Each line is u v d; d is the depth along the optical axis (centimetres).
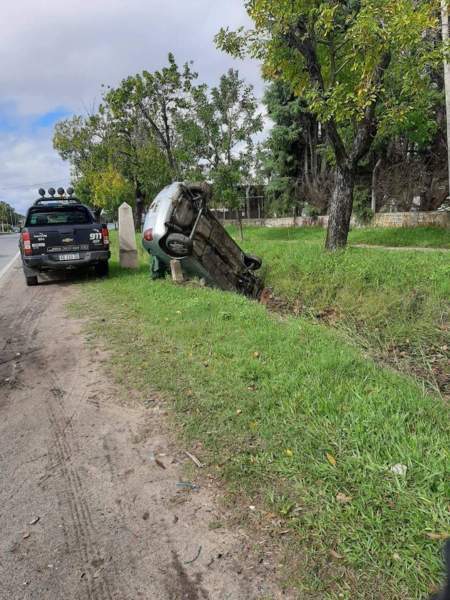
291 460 299
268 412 361
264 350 496
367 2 830
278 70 1130
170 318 659
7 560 244
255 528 253
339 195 1139
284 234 2283
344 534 236
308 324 615
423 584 205
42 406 425
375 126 1080
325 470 282
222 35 1046
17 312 826
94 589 224
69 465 328
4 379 500
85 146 3578
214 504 275
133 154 2836
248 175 1925
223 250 956
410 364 589
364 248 1191
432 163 2103
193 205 920
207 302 714
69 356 554
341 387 388
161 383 441
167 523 263
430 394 436
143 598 217
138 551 245
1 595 222
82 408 414
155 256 970
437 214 1791
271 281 1020
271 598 211
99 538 256
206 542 247
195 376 445
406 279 846
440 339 669
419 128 1486
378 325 746
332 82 1024
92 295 908
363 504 252
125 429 371
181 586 222
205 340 544
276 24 932
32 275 1102
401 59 1024
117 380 465
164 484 298
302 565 225
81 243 1073
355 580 213
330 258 1012
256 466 300
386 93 1043
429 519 235
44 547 252
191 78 2369
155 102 2442
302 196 2906
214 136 1822
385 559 219
